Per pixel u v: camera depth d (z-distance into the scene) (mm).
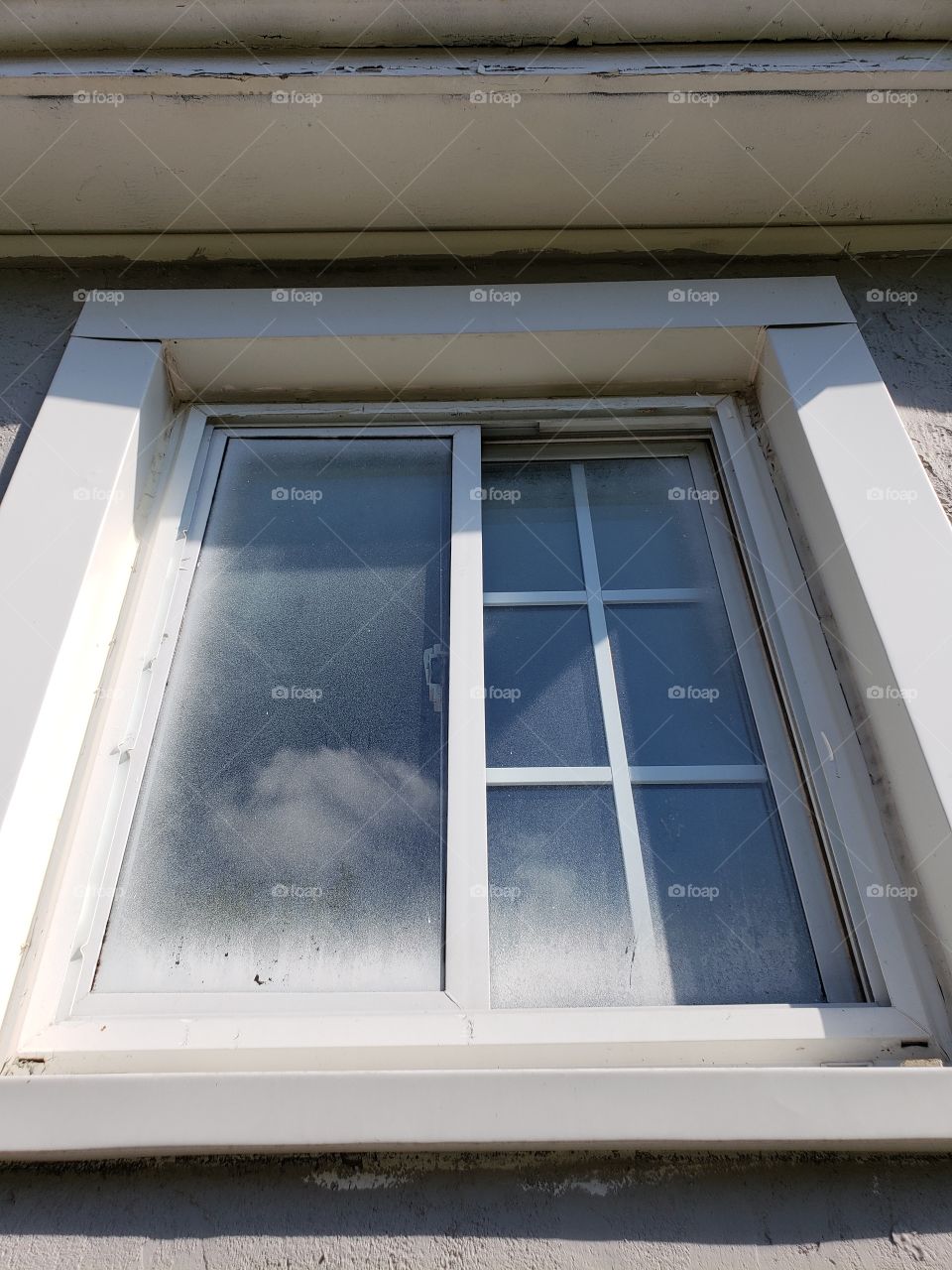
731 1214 782
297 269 1598
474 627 1246
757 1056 896
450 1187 797
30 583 1133
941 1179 804
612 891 1074
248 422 1516
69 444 1294
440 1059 887
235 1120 794
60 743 1059
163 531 1351
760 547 1340
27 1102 801
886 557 1154
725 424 1504
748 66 1325
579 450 1542
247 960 993
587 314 1477
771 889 1075
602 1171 805
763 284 1531
